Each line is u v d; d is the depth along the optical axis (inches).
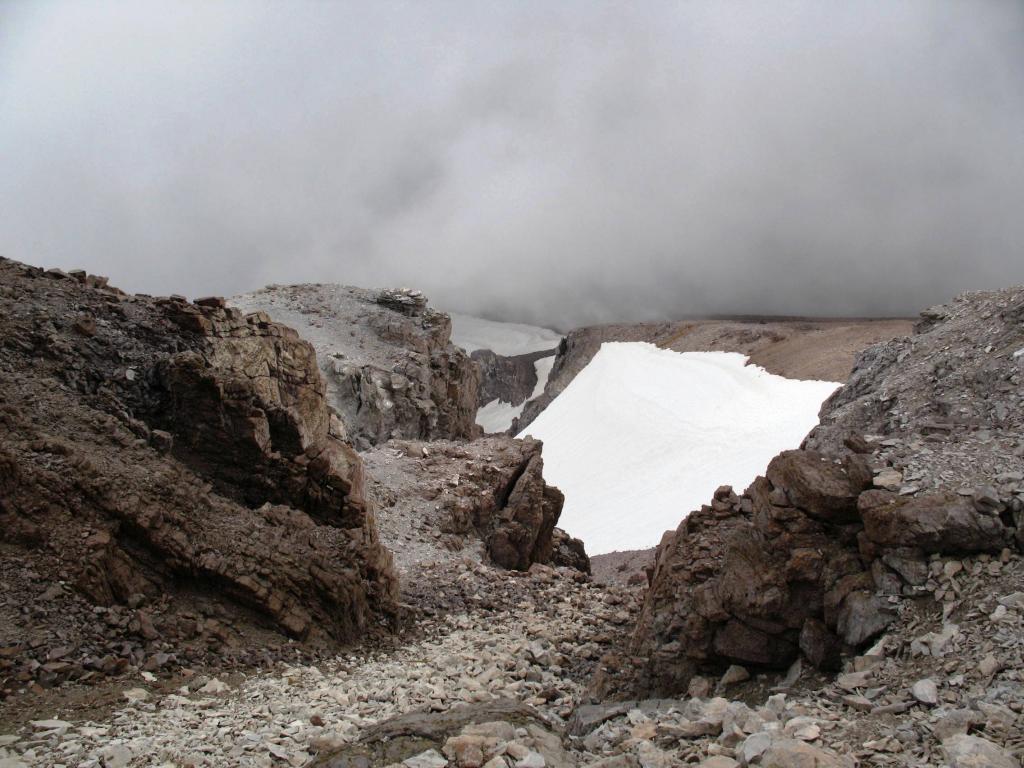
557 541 1788.9
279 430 969.5
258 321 1062.4
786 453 653.9
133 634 636.7
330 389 2508.6
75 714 504.7
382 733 426.6
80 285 1025.5
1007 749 357.4
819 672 566.6
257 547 792.9
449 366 3051.2
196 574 729.6
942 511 538.3
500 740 404.8
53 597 621.9
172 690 574.9
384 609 917.8
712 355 5423.2
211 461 915.4
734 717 437.7
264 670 665.6
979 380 887.1
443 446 1761.8
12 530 650.2
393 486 1534.2
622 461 4215.1
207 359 967.0
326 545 884.0
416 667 751.7
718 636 618.8
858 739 397.1
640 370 5516.7
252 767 418.3
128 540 709.3
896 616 531.5
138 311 1000.2
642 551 2240.4
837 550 598.9
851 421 1019.3
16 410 759.7
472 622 1005.8
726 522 737.0
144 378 922.7
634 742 434.3
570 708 658.2
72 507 687.7
